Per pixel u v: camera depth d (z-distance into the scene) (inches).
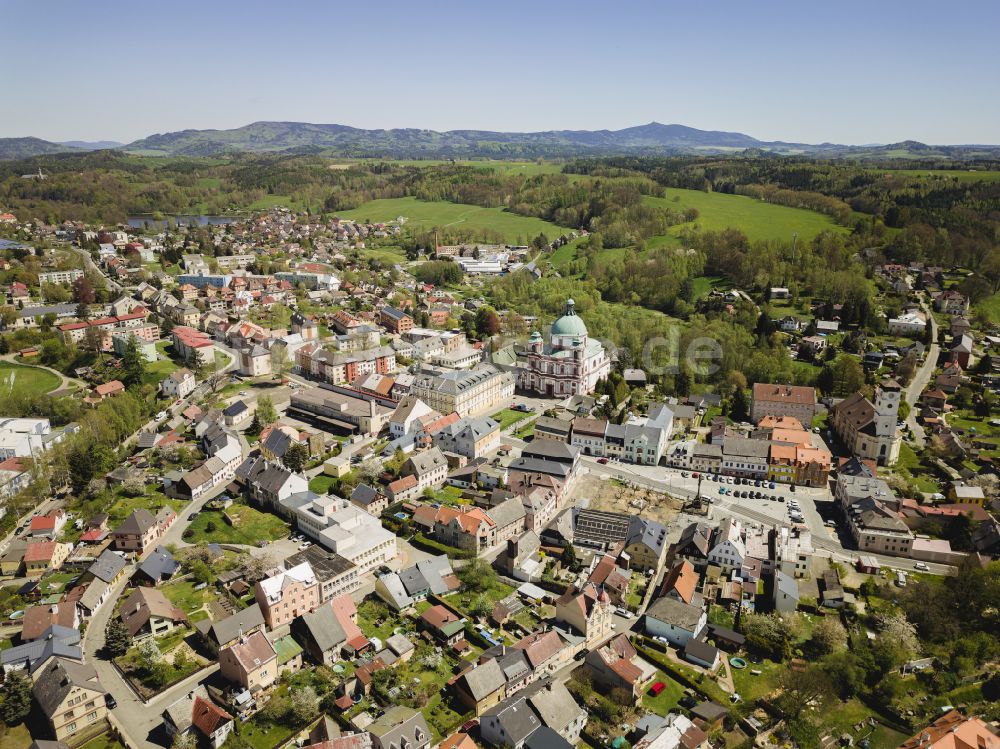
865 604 7524.6
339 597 6825.8
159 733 5625.0
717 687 6314.0
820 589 7741.1
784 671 6515.8
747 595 7593.5
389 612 7130.9
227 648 5930.1
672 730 5541.3
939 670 6683.1
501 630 6914.4
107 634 6378.0
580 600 6756.9
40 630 6451.8
